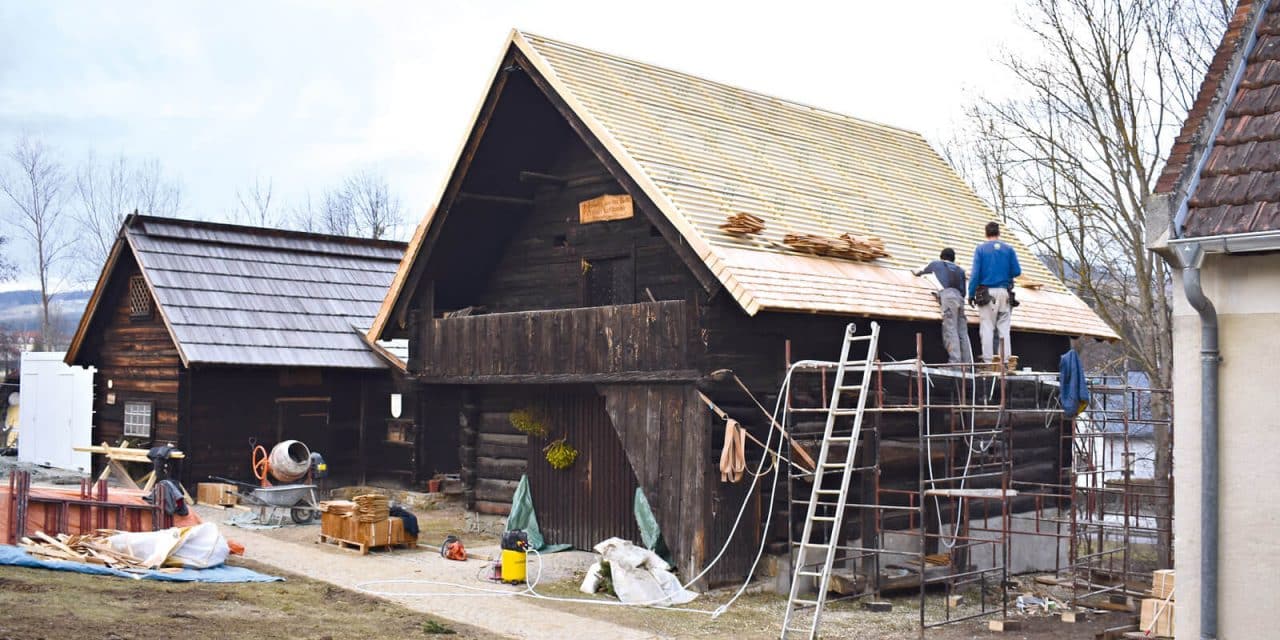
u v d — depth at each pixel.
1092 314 21.55
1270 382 9.02
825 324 16.84
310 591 14.48
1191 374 9.38
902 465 17.11
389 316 20.53
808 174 19.62
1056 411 17.98
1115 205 27.27
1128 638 13.28
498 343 18.69
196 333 23.08
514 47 17.64
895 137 24.39
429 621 12.96
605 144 16.31
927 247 19.67
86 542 15.19
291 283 26.11
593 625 13.35
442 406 24.94
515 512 19.47
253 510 21.70
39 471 27.73
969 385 17.39
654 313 16.11
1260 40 10.21
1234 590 9.12
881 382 15.22
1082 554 21.16
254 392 24.05
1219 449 9.21
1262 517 9.02
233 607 12.90
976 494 14.16
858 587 16.02
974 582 17.59
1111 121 27.11
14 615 11.07
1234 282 9.21
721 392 15.58
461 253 20.31
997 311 16.98
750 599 15.34
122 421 25.53
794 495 16.20
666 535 15.87
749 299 14.29
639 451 16.39
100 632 10.76
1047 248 28.64
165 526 16.81
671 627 13.45
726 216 16.09
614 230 18.31
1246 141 9.54
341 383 25.36
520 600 14.68
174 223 25.66
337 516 18.34
